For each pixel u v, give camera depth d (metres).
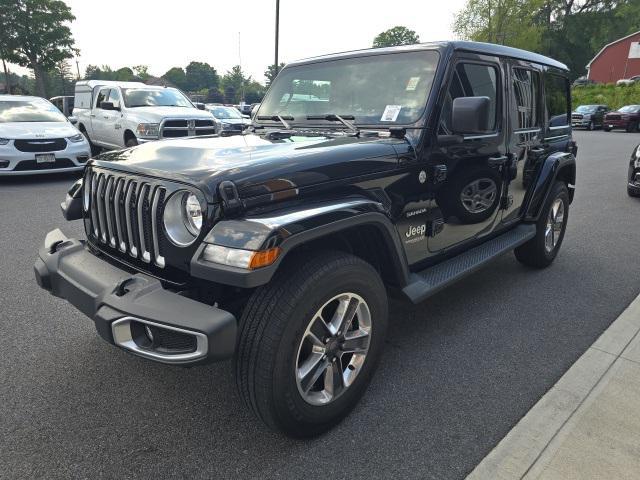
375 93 3.21
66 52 43.44
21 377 2.92
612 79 49.31
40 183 9.16
